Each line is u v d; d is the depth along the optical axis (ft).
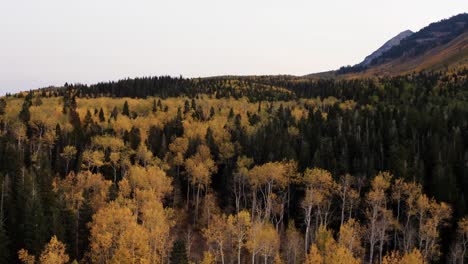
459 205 250.37
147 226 217.56
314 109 559.38
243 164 311.47
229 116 493.77
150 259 206.18
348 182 266.16
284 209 304.09
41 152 351.46
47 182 256.52
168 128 439.63
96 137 379.35
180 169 362.33
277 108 563.89
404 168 281.33
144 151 335.47
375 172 286.66
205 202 305.73
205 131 415.44
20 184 250.16
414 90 555.69
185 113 515.50
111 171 350.02
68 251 231.71
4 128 423.23
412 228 241.55
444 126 359.87
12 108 506.07
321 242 208.95
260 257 260.01
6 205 237.66
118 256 186.70
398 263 191.42
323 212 271.49
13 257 222.89
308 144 341.21
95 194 276.21
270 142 354.33
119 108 579.89
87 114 467.52
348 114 436.35
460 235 231.09
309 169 276.41
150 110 559.79
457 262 224.94
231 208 314.76
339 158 317.83
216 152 370.73
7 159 305.94
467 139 341.21
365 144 327.06
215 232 228.22
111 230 208.85
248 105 586.45
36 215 222.69
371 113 433.89
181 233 291.58
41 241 214.90
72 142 387.14
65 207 245.65
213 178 364.58
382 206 272.10
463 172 285.23
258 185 289.94
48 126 424.05
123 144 359.46
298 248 241.14
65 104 559.79
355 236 226.38
